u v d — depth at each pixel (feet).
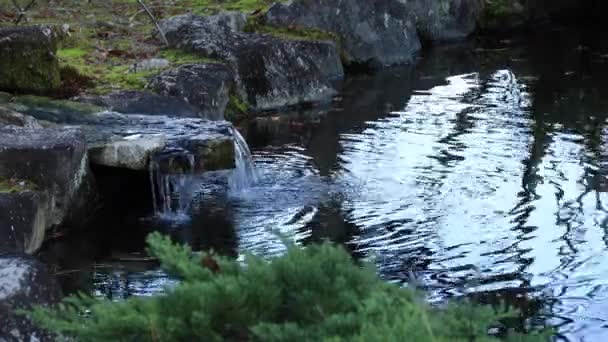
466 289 18.40
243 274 9.20
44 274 13.75
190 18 40.29
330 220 22.70
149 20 44.29
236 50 36.86
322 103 37.50
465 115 34.47
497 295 18.13
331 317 8.26
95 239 21.66
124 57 36.68
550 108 35.40
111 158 23.58
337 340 7.76
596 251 20.45
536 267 19.58
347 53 44.88
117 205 23.98
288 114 35.70
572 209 23.34
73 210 22.24
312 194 24.86
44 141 22.24
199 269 9.17
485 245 20.95
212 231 22.08
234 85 35.86
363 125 33.32
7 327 12.46
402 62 46.57
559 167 27.14
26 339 12.56
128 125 26.02
